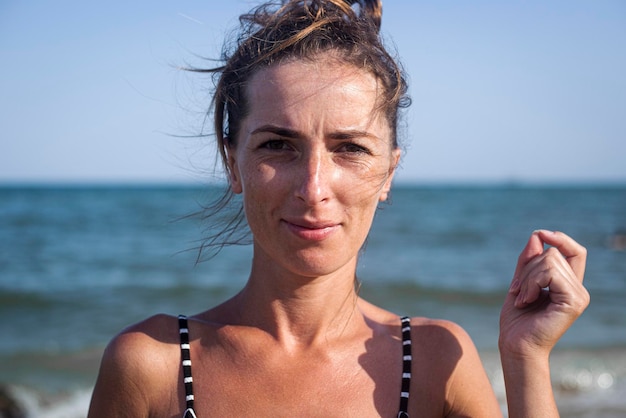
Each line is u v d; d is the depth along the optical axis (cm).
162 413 177
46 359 969
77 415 734
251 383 178
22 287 1672
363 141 170
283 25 181
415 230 3531
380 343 190
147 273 1911
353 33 177
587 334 1098
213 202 226
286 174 167
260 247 188
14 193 10625
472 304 1456
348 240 172
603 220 4556
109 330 1191
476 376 192
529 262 190
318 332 186
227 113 190
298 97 166
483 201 7625
